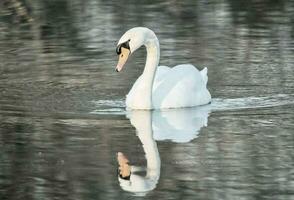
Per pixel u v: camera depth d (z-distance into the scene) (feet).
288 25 80.64
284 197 38.88
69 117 53.01
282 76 62.75
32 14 90.63
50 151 46.26
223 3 93.56
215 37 76.33
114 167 43.52
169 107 55.88
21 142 47.91
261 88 59.62
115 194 39.70
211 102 57.00
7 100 57.36
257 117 52.47
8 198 39.75
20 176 42.50
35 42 76.95
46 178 42.16
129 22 83.82
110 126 51.16
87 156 45.29
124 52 56.34
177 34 77.92
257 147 46.24
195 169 42.93
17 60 69.77
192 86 56.80
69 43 75.87
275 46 72.23
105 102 57.11
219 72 64.49
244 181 41.16
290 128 49.73
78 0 97.76
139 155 45.37
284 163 43.57
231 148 46.34
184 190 40.09
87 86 61.26
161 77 57.82
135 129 50.37
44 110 54.75
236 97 57.72
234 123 51.37
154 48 57.06
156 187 40.65
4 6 95.45
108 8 92.07
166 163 44.06
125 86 61.31
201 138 48.29
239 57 68.85
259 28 79.77
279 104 55.47
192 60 68.33
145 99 55.47
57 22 85.87
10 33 81.71
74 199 39.24
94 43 75.15
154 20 84.48
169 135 49.19
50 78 63.57
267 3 92.89
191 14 87.45
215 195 39.34
